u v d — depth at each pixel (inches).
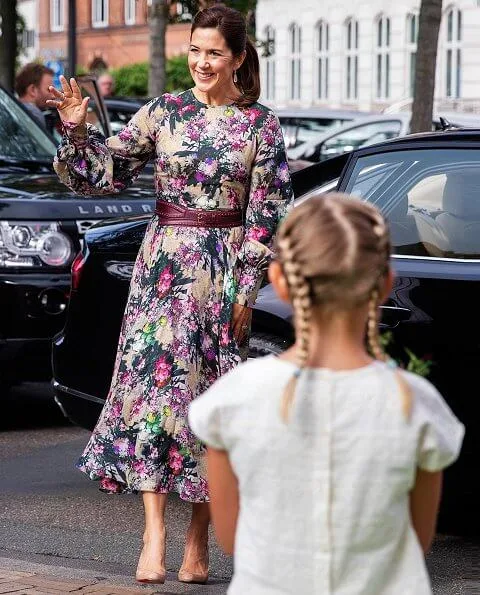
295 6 2379.4
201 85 258.1
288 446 137.0
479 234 286.2
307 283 136.9
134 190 438.3
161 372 255.4
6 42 931.3
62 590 251.0
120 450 257.1
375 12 2190.0
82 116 257.4
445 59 2036.2
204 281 257.1
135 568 281.9
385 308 285.0
